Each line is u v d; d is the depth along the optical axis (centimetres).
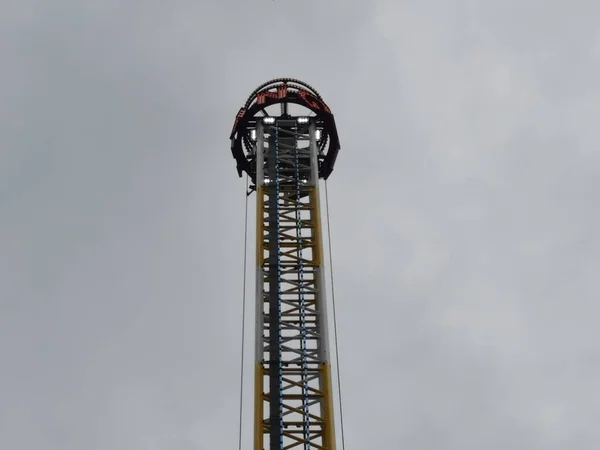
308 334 5897
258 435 5472
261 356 5788
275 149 6850
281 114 7262
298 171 6819
